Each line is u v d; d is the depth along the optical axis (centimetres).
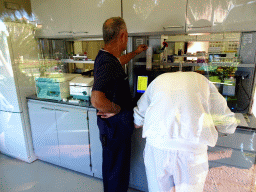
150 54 187
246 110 167
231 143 138
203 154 112
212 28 147
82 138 188
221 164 143
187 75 113
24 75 209
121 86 129
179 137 107
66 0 194
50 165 223
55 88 196
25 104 214
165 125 107
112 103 125
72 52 265
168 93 108
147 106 127
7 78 203
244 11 135
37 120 212
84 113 178
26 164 225
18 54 201
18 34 200
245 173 139
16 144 226
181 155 108
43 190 183
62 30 205
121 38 128
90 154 189
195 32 154
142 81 180
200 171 111
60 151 206
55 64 242
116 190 153
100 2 179
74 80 193
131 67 209
